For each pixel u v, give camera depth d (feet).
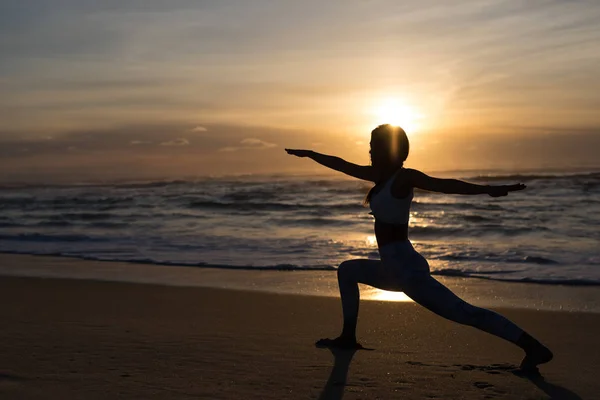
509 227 49.16
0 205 85.25
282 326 17.83
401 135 13.05
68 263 33.94
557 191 83.92
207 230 51.21
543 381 12.41
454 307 12.95
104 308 20.80
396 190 12.85
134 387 11.94
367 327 17.61
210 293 24.00
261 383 12.24
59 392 11.61
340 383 12.26
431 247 38.86
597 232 45.32
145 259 34.86
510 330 12.89
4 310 20.40
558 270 29.58
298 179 151.02
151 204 81.05
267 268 31.17
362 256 35.35
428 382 12.33
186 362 13.78
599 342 16.05
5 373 12.84
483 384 12.19
